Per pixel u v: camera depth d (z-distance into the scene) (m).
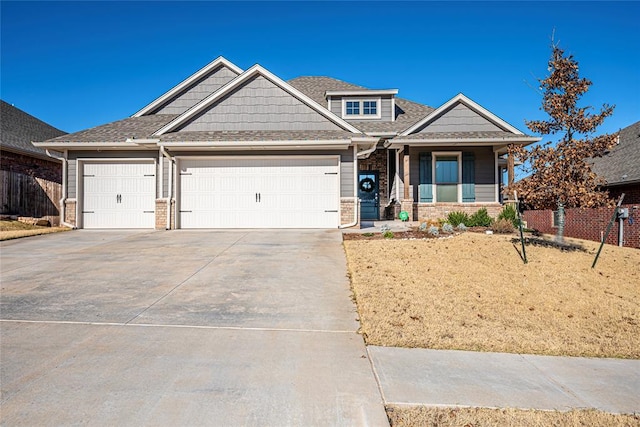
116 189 14.05
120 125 15.95
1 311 5.26
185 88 17.97
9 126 20.09
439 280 6.89
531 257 8.59
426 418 3.00
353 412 3.04
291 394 3.28
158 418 2.92
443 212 15.29
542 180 8.56
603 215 12.74
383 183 17.39
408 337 4.57
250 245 10.09
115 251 9.41
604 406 3.24
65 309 5.36
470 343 4.48
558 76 8.60
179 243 10.48
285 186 13.42
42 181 17.55
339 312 5.39
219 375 3.59
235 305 5.60
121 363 3.81
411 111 19.16
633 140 18.36
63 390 3.29
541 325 5.15
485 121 15.95
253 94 14.26
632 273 7.92
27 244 10.47
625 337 4.84
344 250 9.38
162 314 5.21
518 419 3.01
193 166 13.51
